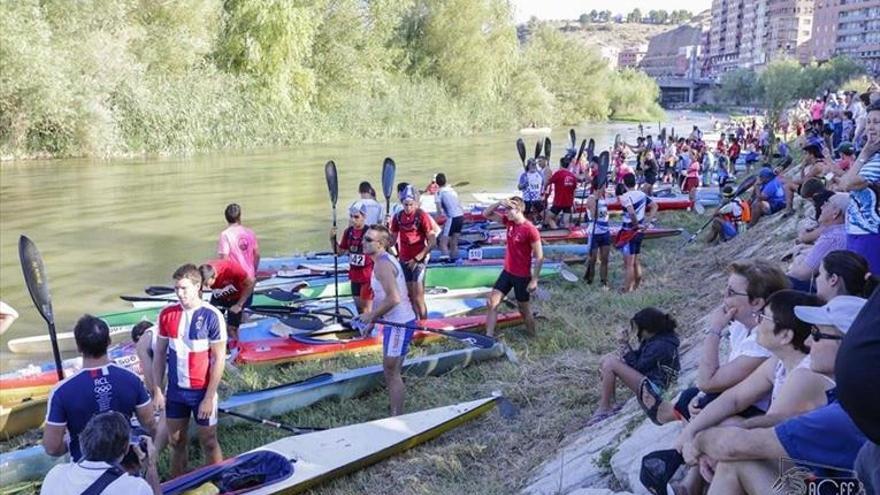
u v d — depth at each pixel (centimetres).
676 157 2444
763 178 1345
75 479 338
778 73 6931
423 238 878
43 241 1483
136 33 3052
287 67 3669
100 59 2872
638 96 7819
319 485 544
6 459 550
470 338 755
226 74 3506
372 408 705
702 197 2016
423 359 762
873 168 464
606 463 490
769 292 389
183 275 508
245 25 3566
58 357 583
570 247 1343
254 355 776
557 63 6738
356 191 2252
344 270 1160
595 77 6969
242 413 653
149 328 596
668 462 364
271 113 3647
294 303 984
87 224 1662
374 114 4338
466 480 557
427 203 1702
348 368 780
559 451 562
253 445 625
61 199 1994
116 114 3012
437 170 2877
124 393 428
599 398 654
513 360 793
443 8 4884
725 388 396
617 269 1245
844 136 1723
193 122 3269
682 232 1527
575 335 881
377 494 539
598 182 1128
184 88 3256
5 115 2697
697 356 630
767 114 5262
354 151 3522
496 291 866
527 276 856
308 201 2036
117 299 1092
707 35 17238
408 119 4541
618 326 912
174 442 532
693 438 346
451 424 635
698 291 1004
